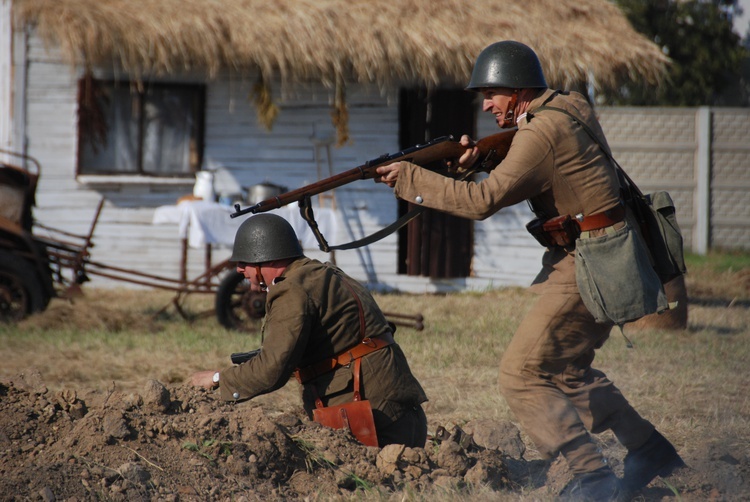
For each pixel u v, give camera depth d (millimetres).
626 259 15477
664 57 48812
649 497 16672
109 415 16469
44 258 35812
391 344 17609
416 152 16656
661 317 36969
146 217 49844
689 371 28922
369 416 16984
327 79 47594
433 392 26297
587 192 15672
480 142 16656
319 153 50969
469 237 52562
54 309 36625
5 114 48156
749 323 40094
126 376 28219
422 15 47062
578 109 16078
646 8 87000
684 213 69500
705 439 20750
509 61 16250
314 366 17406
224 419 16781
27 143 48500
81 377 27797
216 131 50344
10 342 32469
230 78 50000
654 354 31734
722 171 69312
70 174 49000
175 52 43500
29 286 35281
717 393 26062
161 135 49875
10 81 48031
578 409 16797
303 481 16156
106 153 49469
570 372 16656
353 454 16688
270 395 25641
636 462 17219
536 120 15812
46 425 16828
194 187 47188
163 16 44094
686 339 35406
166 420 16797
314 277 17062
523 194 15719
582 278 15539
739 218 69438
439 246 51969
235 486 15727
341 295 17156
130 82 48656
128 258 49781
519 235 52438
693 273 57906
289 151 50906
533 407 16188
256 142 50688
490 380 27984
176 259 50188
